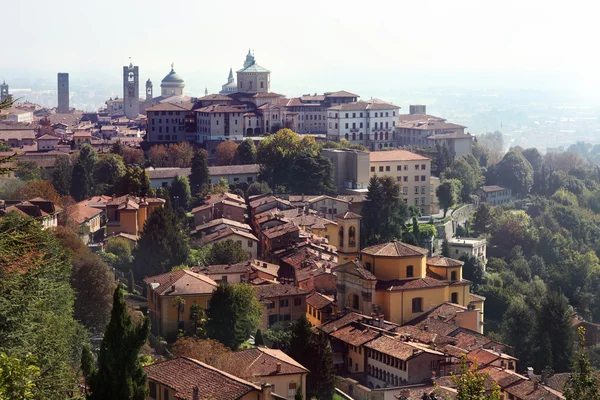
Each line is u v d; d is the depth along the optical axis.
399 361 183.75
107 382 108.25
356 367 197.50
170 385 135.25
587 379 93.50
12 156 95.38
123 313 109.56
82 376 139.50
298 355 173.50
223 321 193.75
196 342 176.75
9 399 77.88
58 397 107.94
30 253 110.00
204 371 138.00
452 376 100.50
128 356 108.62
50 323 123.62
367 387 189.75
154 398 139.00
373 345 192.25
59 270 149.50
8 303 104.75
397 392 173.75
